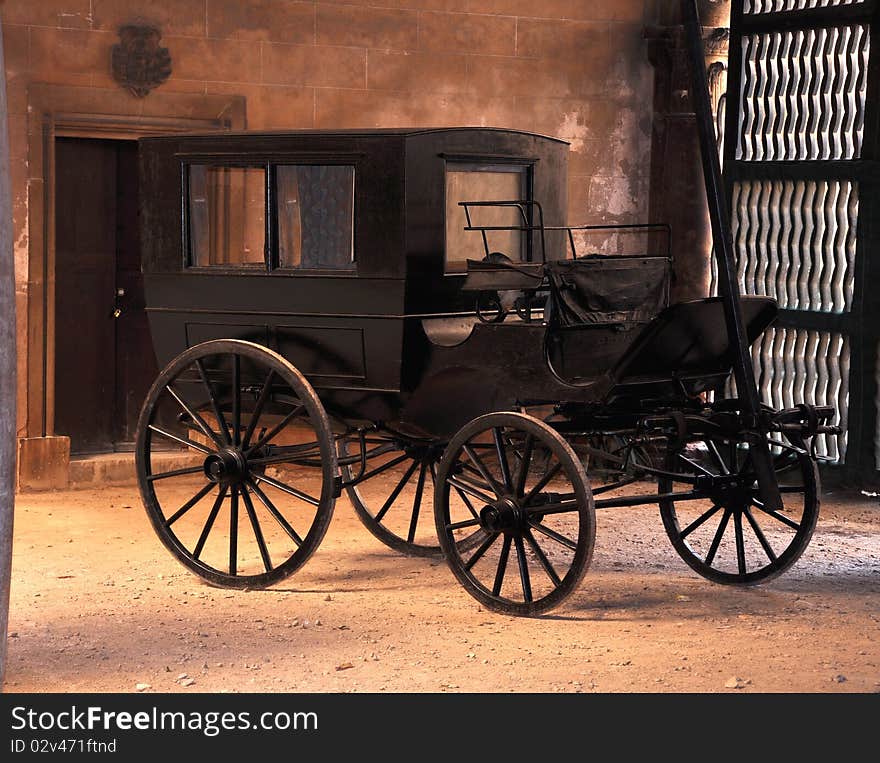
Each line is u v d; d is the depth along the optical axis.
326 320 6.83
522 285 6.32
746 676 5.43
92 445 10.23
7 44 9.37
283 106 10.12
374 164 6.62
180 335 7.30
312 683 5.36
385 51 10.33
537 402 6.57
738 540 7.04
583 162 10.94
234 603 6.69
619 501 6.49
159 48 9.75
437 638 6.02
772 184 10.15
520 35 10.68
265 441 6.90
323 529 6.70
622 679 5.38
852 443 9.59
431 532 8.42
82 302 10.10
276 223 6.95
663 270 6.59
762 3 10.20
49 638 6.04
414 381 6.75
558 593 6.27
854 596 6.86
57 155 9.89
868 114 9.38
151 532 8.49
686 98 10.75
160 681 5.41
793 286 10.04
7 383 5.18
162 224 7.26
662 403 6.83
